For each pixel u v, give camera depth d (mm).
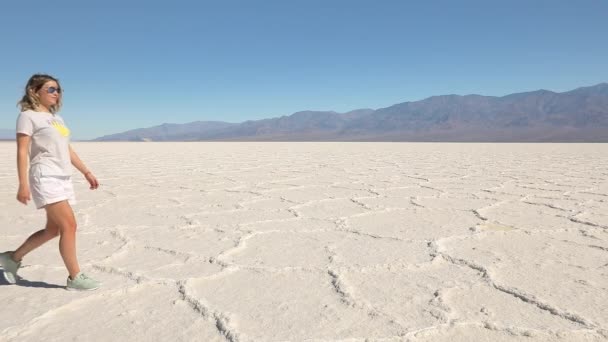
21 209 5738
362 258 3531
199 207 5855
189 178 9383
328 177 9461
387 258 3527
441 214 5328
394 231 4457
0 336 2211
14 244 4039
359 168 11703
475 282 2973
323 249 3797
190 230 4516
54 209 2717
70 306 2586
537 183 8273
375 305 2590
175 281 2961
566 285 2910
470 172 10438
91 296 2715
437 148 27594
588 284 2928
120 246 3906
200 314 2475
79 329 2299
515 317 2418
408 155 18406
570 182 8414
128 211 5590
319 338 2182
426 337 2199
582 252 3691
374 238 4176
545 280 3004
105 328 2309
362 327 2301
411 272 3189
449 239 4121
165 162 14453
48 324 2354
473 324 2326
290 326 2320
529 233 4355
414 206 5875
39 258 3531
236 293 2797
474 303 2617
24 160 2600
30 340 2182
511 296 2727
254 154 19953
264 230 4504
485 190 7363
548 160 14695
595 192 7094
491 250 3762
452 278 3059
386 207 5816
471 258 3520
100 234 4355
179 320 2400
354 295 2742
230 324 2320
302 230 4508
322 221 4941
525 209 5641
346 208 5746
